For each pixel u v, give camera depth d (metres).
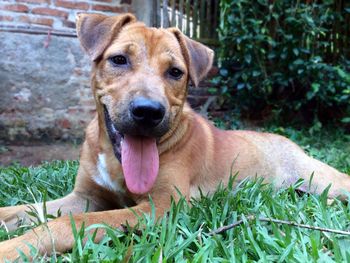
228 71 1.04
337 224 0.34
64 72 0.93
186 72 0.41
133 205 0.42
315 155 0.75
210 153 0.46
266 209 0.35
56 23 0.92
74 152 0.88
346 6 1.06
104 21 0.41
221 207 0.37
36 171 0.58
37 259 0.27
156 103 0.34
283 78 1.00
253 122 1.06
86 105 0.95
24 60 0.90
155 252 0.26
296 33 0.99
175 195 0.39
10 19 0.89
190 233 0.30
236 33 0.98
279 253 0.28
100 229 0.31
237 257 0.27
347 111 1.01
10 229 0.37
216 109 1.07
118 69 0.38
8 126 0.89
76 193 0.43
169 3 1.02
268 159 0.52
